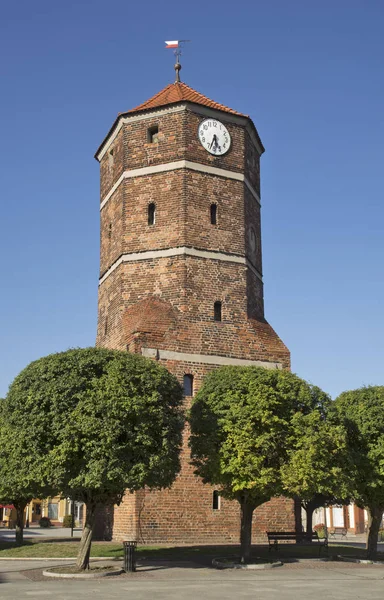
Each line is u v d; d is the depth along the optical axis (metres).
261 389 28.53
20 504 38.41
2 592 19.55
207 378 30.44
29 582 22.20
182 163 39.06
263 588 21.30
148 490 33.31
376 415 31.83
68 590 20.08
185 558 29.06
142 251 38.59
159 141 40.00
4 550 33.09
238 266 39.34
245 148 41.88
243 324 38.59
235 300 38.72
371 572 26.55
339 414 30.34
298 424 28.19
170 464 26.41
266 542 35.44
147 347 35.41
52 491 27.48
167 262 37.94
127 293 38.28
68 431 24.14
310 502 47.88
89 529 25.36
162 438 25.98
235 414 27.95
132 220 39.34
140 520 32.81
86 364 25.77
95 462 23.97
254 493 27.48
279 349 39.25
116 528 34.22
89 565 26.34
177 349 36.12
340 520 74.62
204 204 39.16
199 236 38.47
